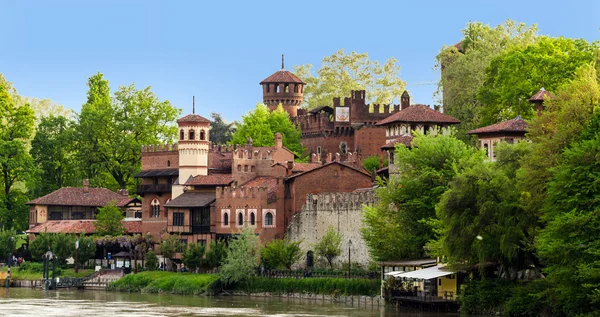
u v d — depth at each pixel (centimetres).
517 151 13200
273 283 16625
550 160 12031
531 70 17112
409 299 14088
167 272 18488
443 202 12912
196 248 18200
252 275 17000
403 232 14725
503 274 13262
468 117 18975
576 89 12488
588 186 11306
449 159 14812
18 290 18562
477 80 19275
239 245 17138
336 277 15975
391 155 16900
